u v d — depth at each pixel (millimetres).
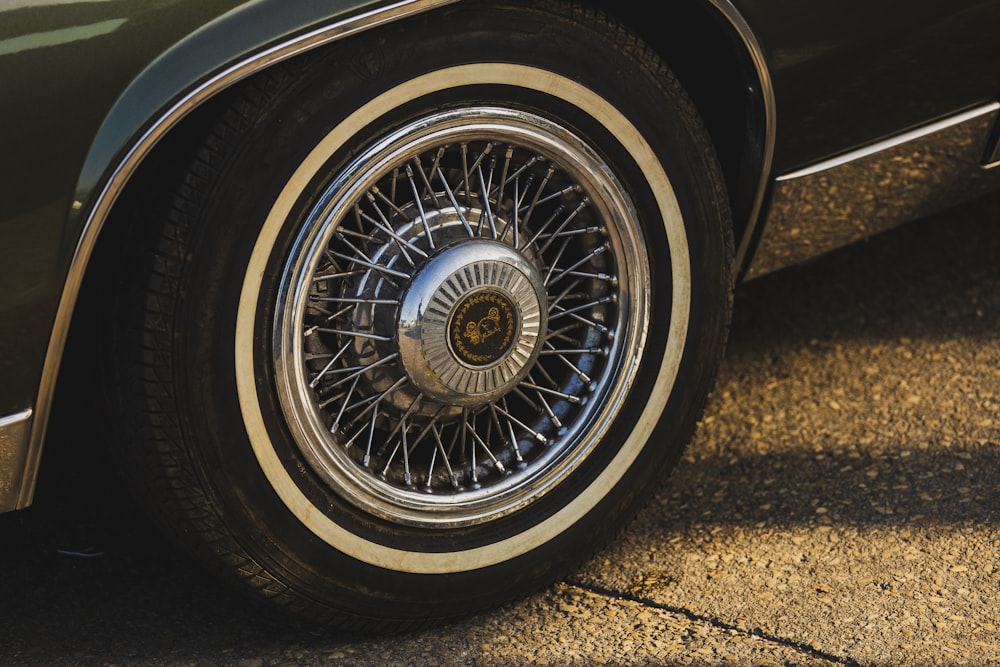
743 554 2566
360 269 2359
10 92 2119
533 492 2459
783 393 2908
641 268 2459
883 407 2852
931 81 2562
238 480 2305
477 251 2357
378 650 2434
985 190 2748
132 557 2584
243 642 2445
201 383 2264
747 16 2393
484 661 2410
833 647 2393
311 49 2217
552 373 2533
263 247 2262
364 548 2383
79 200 2166
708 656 2395
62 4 2123
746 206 2559
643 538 2613
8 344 2186
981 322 3045
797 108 2490
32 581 2539
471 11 2289
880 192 2643
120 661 2412
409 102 2293
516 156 2398
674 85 2422
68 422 2713
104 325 2270
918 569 2510
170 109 2174
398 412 2410
